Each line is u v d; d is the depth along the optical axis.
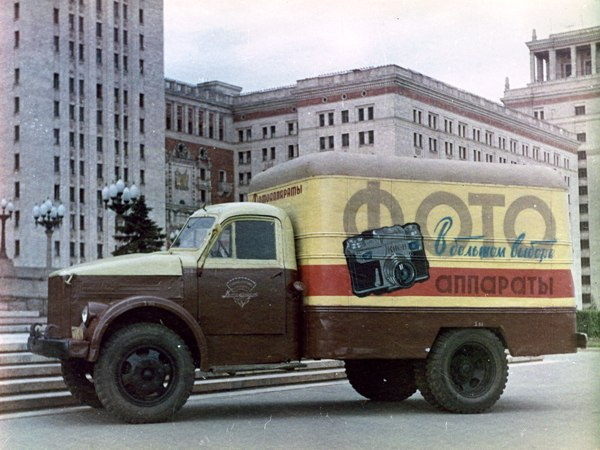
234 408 10.66
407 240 10.14
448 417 9.86
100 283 9.24
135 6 90.19
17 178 82.00
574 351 10.80
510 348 10.47
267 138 84.31
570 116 68.31
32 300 29.58
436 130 66.44
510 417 9.84
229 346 9.52
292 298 9.83
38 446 7.80
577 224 67.50
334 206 9.90
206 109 88.75
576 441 8.23
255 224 9.84
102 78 87.12
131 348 8.95
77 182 84.50
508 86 70.38
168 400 9.05
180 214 88.12
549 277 10.77
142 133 89.12
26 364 11.08
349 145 72.12
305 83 77.50
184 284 9.42
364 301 9.88
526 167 10.94
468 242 10.41
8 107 83.12
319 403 11.29
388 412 10.34
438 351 10.09
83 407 10.30
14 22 83.06
